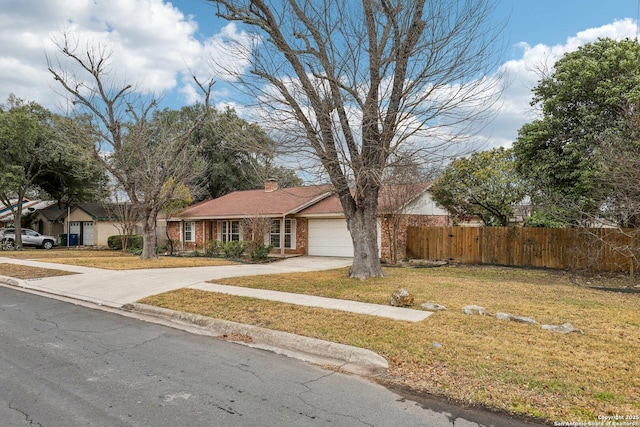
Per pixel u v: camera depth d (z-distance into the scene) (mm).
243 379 4660
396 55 9766
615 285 11039
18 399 4004
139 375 4730
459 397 4121
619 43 12703
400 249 17750
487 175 17672
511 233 15406
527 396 4051
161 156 19672
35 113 28281
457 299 8500
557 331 6113
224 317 7332
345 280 11039
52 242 31031
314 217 20844
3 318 7738
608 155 10688
